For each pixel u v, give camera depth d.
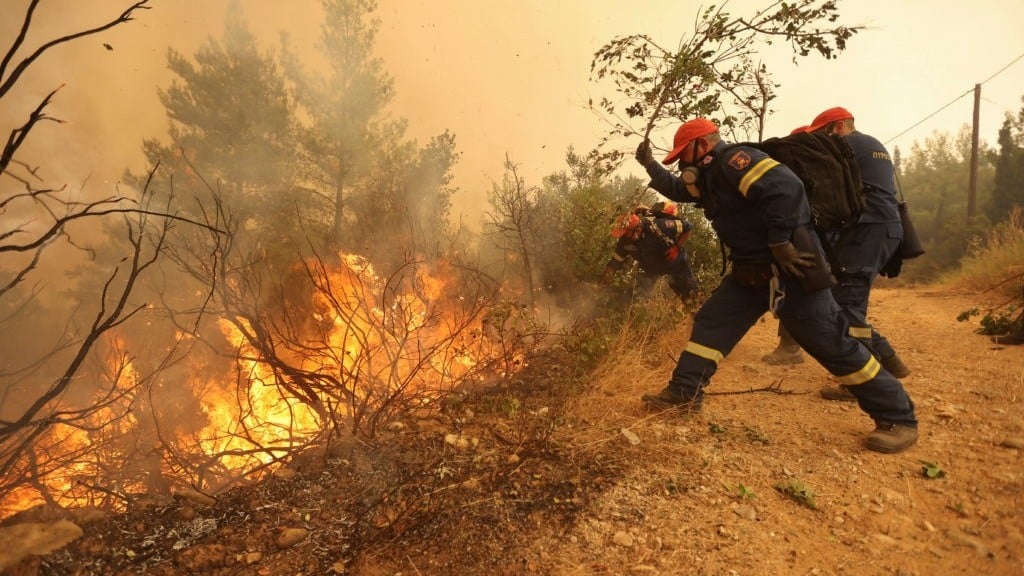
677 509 2.64
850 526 2.54
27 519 2.33
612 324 5.34
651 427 3.46
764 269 3.22
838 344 3.19
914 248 4.20
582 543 2.40
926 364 4.73
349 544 2.41
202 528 2.47
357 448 3.15
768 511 2.64
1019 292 7.65
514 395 4.05
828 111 4.31
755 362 4.97
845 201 3.21
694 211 6.51
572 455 3.08
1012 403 3.70
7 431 2.49
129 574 2.16
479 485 2.79
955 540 2.41
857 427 3.52
